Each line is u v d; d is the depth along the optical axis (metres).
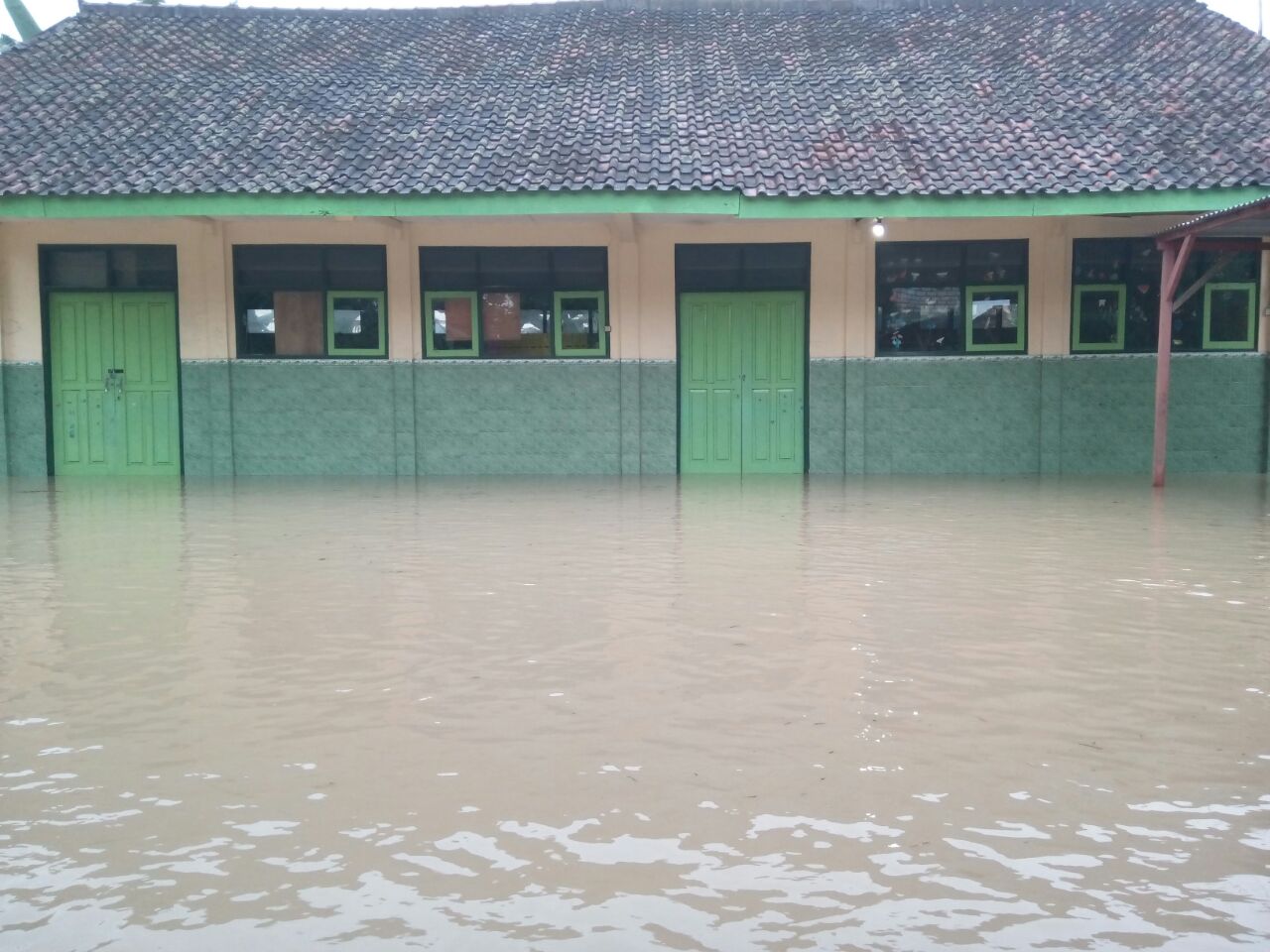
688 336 12.78
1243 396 12.35
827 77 13.50
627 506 9.49
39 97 13.10
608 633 4.68
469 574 6.09
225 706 3.71
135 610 5.20
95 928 2.29
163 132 12.27
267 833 2.72
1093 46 13.93
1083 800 2.90
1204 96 12.44
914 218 11.57
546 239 12.62
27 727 3.51
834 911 2.34
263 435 12.80
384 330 12.79
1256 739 3.37
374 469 12.80
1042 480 11.68
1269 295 12.22
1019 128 11.98
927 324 12.55
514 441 12.77
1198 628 4.76
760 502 9.75
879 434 12.60
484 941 2.22
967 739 3.36
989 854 2.60
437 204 10.95
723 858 2.58
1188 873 2.52
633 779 3.04
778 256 12.61
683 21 15.45
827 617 4.96
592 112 12.57
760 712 3.61
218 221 12.49
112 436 12.96
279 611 5.16
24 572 6.23
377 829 2.74
